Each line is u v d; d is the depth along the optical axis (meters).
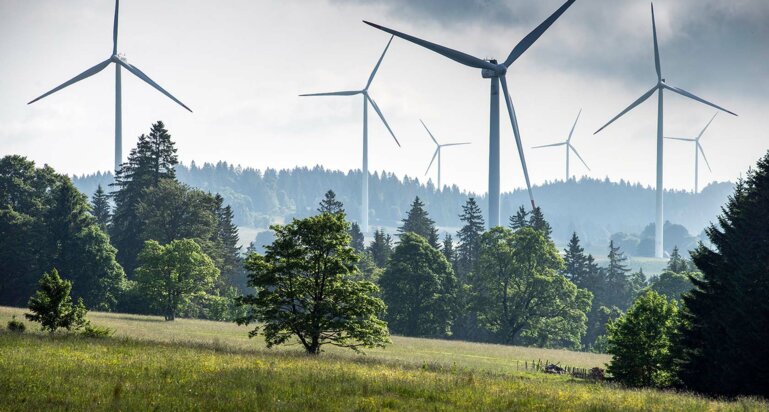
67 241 151.75
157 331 96.44
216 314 151.50
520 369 80.19
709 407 41.06
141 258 130.62
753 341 57.16
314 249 62.62
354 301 62.41
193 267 130.88
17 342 52.69
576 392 44.09
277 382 37.00
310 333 60.72
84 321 65.06
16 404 28.45
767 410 40.88
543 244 153.00
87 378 35.59
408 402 33.44
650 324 63.03
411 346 107.62
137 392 32.19
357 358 59.84
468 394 37.16
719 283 62.75
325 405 31.25
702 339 62.06
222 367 43.44
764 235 61.72
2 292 149.50
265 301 61.72
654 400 42.66
